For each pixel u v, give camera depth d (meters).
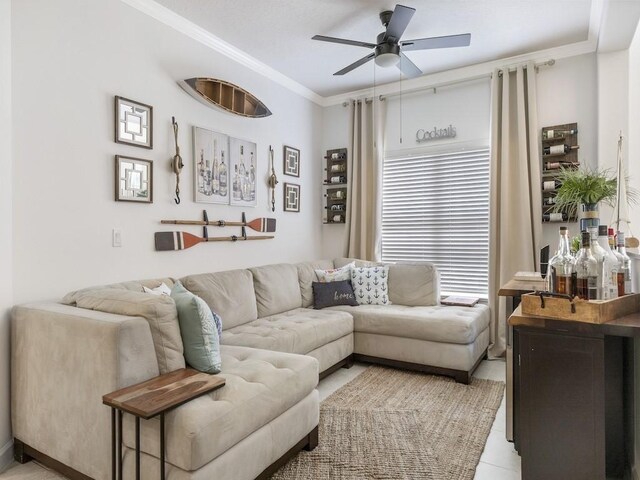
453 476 1.93
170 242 3.13
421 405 2.74
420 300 3.91
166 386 1.65
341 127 5.09
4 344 2.09
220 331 2.53
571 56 3.74
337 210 4.99
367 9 3.07
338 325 3.35
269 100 4.25
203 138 3.43
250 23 3.28
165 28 3.11
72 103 2.49
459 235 4.38
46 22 2.36
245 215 3.93
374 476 1.93
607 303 1.43
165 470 1.53
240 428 1.66
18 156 2.23
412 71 3.42
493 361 3.77
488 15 3.16
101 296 2.03
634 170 3.24
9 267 2.14
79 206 2.53
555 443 1.46
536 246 3.74
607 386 1.82
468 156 4.30
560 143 3.78
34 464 2.04
